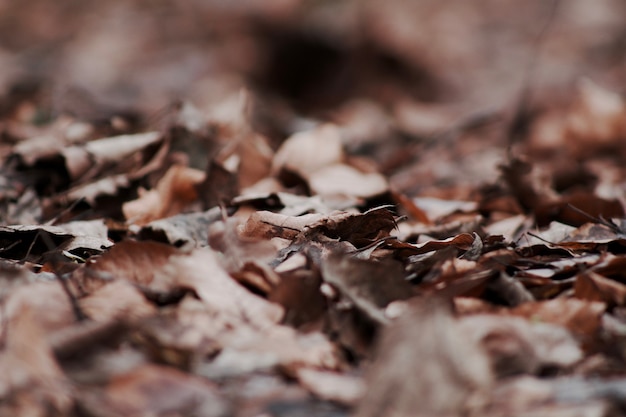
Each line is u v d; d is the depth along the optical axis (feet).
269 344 2.90
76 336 2.85
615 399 2.79
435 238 3.43
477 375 2.78
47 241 3.24
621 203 3.61
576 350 2.90
